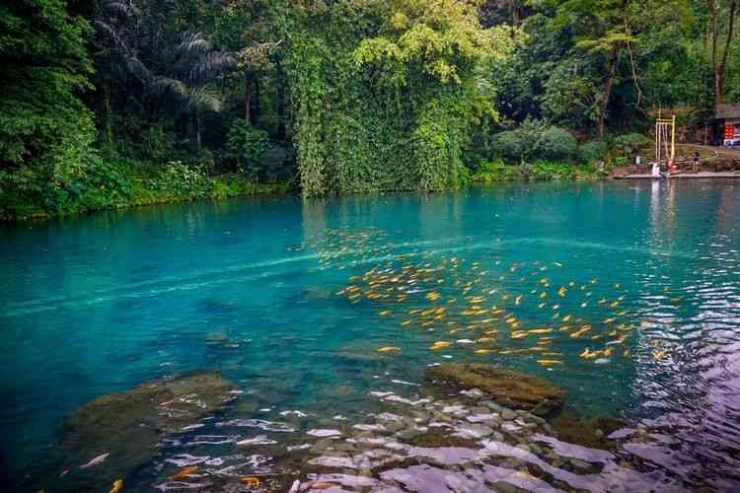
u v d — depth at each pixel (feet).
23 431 10.77
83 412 11.26
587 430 10.16
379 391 12.02
